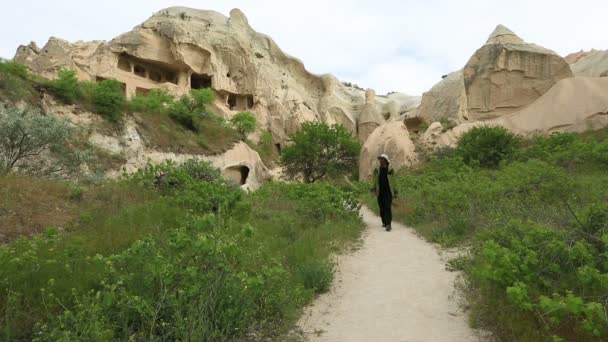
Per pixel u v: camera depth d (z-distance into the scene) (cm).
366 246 719
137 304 304
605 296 305
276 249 600
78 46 4697
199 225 414
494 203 816
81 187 897
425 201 1051
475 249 572
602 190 839
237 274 362
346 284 495
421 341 330
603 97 2931
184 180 1012
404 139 3281
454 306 404
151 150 2561
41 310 332
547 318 308
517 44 4066
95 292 362
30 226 608
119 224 620
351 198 1052
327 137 3478
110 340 281
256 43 6988
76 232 585
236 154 3331
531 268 355
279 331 350
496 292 371
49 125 1196
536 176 953
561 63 3766
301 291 423
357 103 7438
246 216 816
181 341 294
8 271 371
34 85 2169
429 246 696
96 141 2225
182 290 318
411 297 438
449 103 4241
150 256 371
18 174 959
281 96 6091
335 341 336
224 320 321
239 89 5569
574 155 1422
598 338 286
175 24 5088
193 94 3391
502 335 323
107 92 2436
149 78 5062
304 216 902
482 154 2200
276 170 4469
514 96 3891
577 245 351
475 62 4169
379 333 349
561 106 3119
